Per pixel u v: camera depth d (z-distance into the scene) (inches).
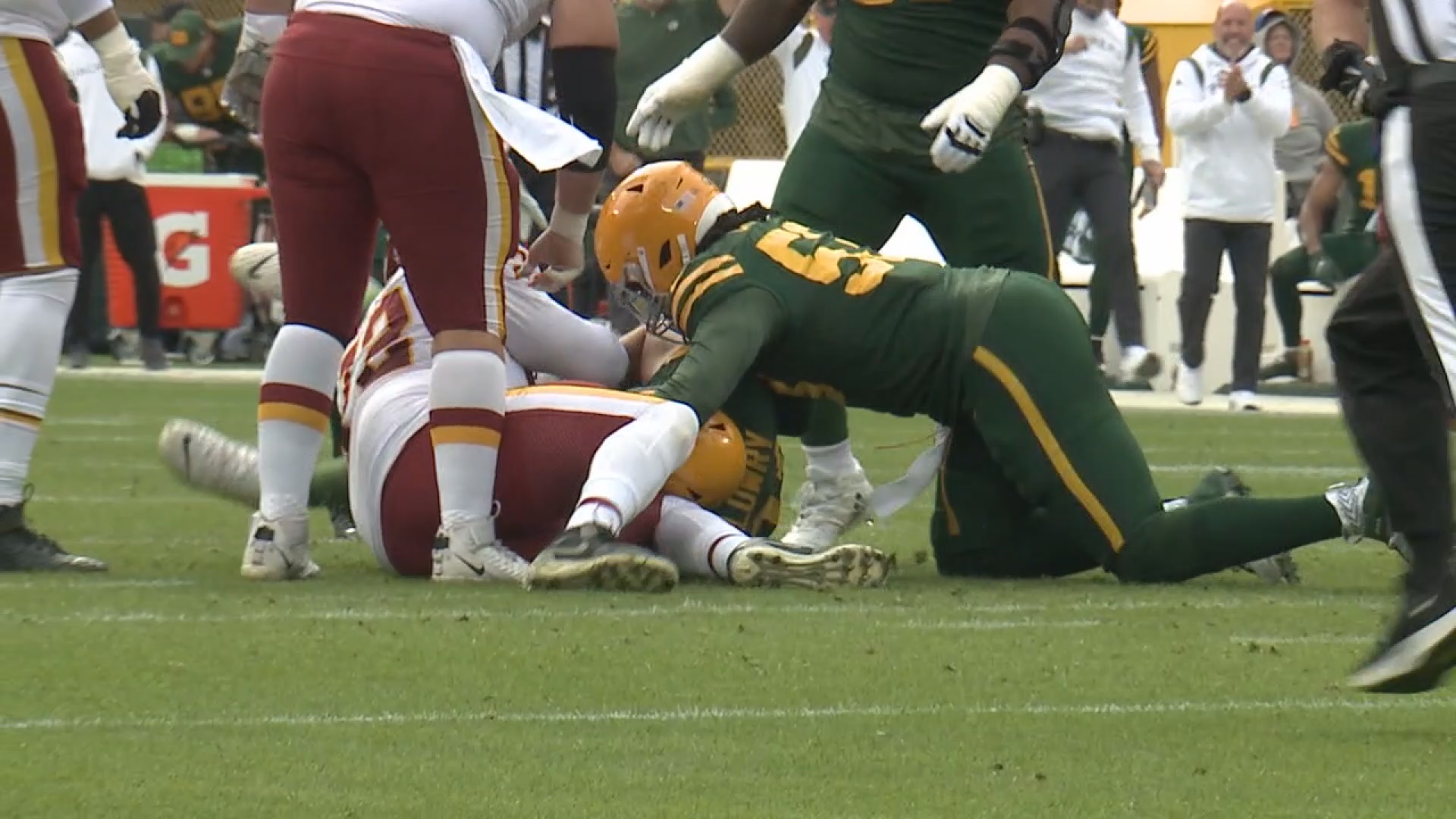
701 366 905.5
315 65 874.8
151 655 729.6
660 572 880.9
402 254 885.2
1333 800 553.9
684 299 929.5
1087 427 925.8
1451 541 673.0
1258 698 685.3
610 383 1003.3
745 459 948.6
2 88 920.9
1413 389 682.2
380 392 936.3
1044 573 962.7
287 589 888.9
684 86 1034.7
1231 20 2126.0
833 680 702.5
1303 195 2618.1
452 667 714.8
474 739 613.0
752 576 906.7
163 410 1914.4
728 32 1035.9
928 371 933.2
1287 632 810.8
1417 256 636.1
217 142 2583.7
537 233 1187.3
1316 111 2618.1
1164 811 541.3
